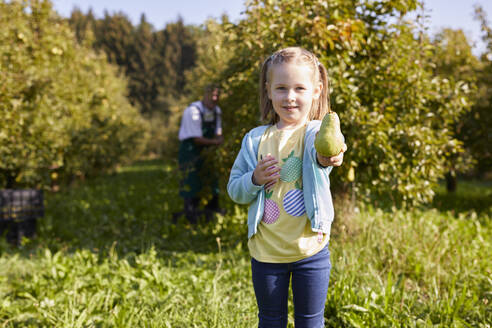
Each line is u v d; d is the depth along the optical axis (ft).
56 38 24.88
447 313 7.98
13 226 15.74
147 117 146.61
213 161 15.12
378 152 11.89
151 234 16.17
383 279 10.30
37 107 20.49
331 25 11.38
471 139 25.29
